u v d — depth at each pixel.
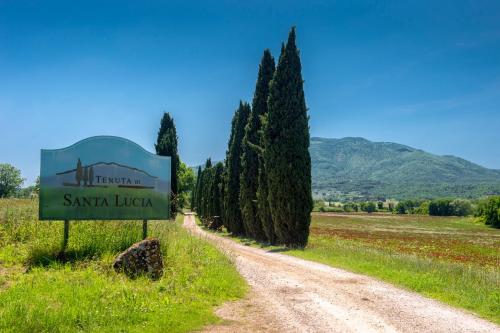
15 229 12.88
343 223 83.38
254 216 31.36
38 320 6.61
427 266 14.41
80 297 8.09
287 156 24.27
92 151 12.38
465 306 9.52
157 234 13.68
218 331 7.50
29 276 9.37
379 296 10.48
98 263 10.80
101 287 8.89
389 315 8.77
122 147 12.74
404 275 12.70
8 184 87.75
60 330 6.56
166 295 9.17
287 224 24.17
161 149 41.84
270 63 31.98
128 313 7.64
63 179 11.96
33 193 18.69
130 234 13.05
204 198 53.81
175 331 7.29
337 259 16.95
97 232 12.82
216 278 11.27
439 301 10.03
